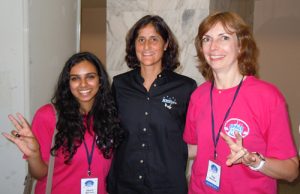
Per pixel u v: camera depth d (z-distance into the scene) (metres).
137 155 1.61
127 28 3.31
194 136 1.58
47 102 2.02
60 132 1.36
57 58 2.13
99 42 6.55
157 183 1.60
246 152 1.05
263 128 1.21
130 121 1.63
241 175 1.24
